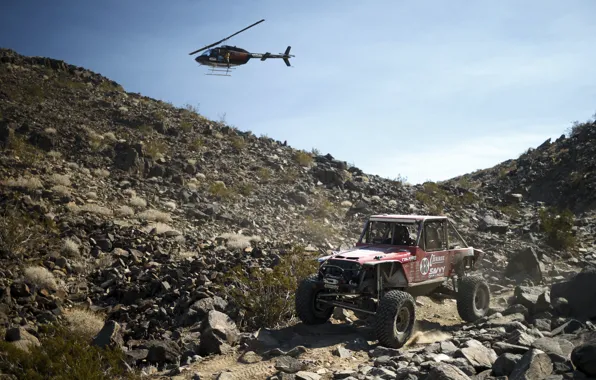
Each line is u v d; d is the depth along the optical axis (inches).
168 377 250.5
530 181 1369.3
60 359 230.5
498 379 209.6
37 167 799.7
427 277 339.9
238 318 354.6
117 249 548.1
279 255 535.2
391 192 1111.6
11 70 1371.8
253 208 874.1
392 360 251.6
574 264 582.9
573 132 1692.9
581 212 1068.5
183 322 367.2
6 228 513.3
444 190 1221.7
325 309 339.9
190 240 630.5
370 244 354.9
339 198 1028.5
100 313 412.8
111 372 239.1
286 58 1201.4
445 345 267.0
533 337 275.3
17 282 422.6
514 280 488.4
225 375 237.3
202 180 976.3
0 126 882.1
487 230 830.5
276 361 256.4
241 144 1251.2
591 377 199.5
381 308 286.4
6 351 232.8
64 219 620.1
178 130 1253.7
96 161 925.2
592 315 314.0
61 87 1375.5
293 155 1295.5
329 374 240.4
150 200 810.2
